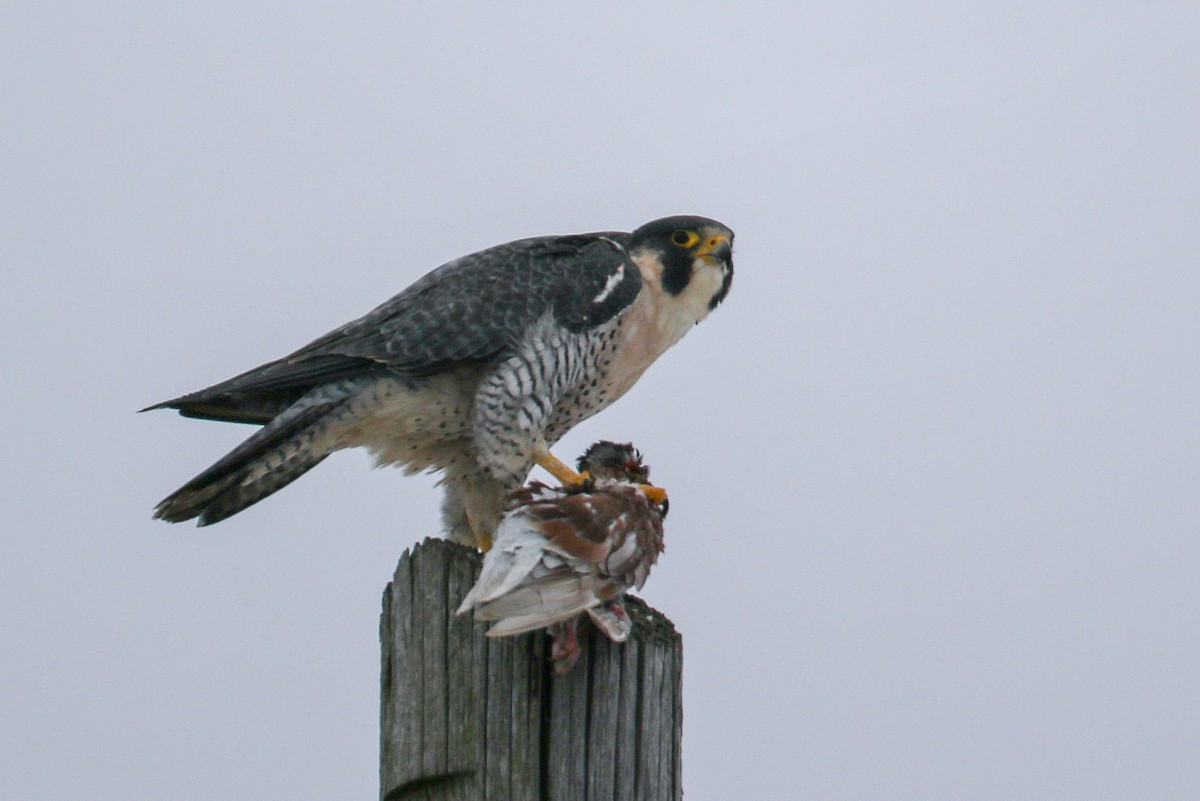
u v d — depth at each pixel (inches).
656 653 276.4
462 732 270.8
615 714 271.3
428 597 282.7
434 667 277.4
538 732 267.4
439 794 272.8
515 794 265.3
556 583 273.7
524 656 270.2
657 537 303.0
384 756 281.0
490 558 279.4
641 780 270.2
